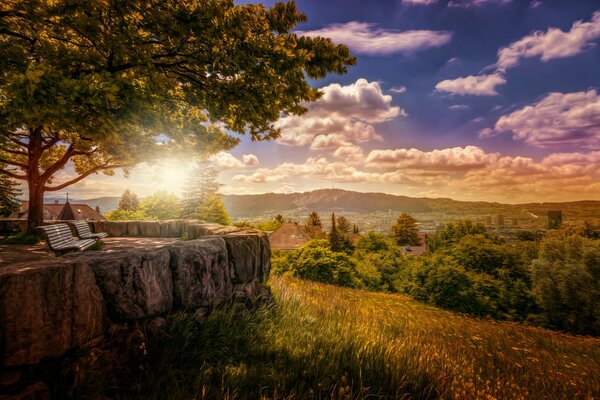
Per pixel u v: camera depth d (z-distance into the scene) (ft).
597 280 53.42
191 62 16.26
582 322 53.31
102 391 7.95
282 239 210.18
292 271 74.95
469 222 164.35
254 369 10.27
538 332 40.88
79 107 12.89
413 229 350.64
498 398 11.54
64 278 7.75
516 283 65.26
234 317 13.93
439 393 10.89
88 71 15.47
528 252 90.63
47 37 16.71
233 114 18.34
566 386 14.60
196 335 11.66
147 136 19.63
